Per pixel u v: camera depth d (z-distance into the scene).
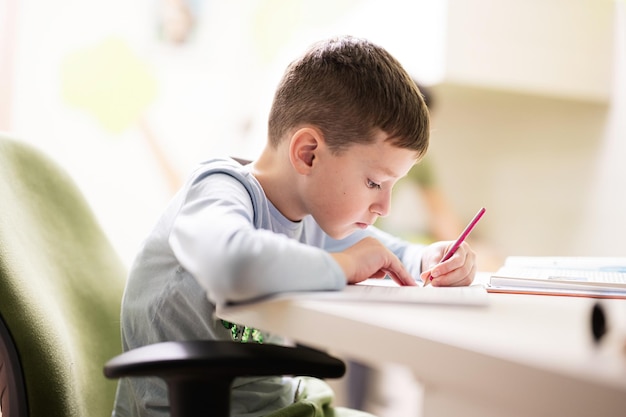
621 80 1.77
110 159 2.30
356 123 0.82
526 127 2.03
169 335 0.83
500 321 0.47
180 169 2.38
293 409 0.78
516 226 2.07
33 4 2.16
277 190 0.90
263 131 2.32
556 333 0.43
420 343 0.42
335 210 0.86
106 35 2.27
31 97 2.18
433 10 1.85
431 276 0.88
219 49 2.42
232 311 0.59
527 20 1.85
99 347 0.90
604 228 1.80
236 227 0.62
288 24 2.49
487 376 0.38
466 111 2.11
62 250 0.90
